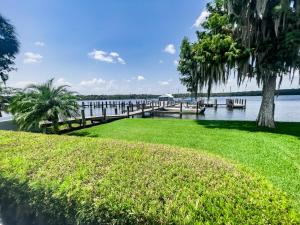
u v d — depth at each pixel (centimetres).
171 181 238
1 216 298
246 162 555
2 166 296
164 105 3312
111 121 1595
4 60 1986
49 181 246
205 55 1257
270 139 821
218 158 348
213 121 1421
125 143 415
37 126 927
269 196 214
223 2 1106
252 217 177
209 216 178
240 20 1052
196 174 261
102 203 199
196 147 720
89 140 444
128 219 188
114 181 237
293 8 962
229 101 3534
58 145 398
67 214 225
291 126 1181
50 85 956
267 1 945
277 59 1042
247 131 1020
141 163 296
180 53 1762
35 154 343
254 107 3753
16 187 272
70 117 994
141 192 213
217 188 224
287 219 177
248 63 1153
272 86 1159
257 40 1077
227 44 1169
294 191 388
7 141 434
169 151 363
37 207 253
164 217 176
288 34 941
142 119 1584
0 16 1872
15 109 924
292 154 622
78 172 263
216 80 1290
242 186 233
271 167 516
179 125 1240
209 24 1305
